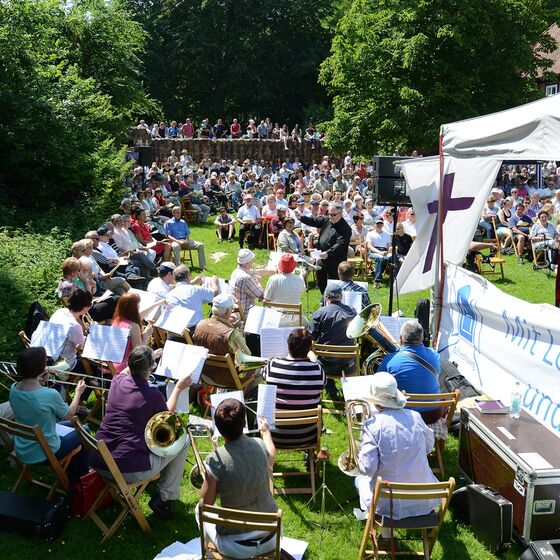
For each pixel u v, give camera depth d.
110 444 4.62
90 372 6.34
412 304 11.47
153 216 16.94
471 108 28.05
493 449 4.99
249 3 42.91
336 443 6.26
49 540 4.65
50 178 15.80
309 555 4.62
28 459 4.89
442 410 5.60
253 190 18.64
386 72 28.95
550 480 4.50
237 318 8.16
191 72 43.47
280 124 46.59
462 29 27.09
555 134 6.08
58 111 15.70
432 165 8.61
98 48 22.25
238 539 3.79
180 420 4.60
